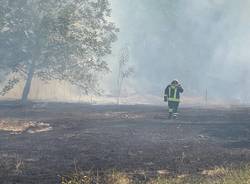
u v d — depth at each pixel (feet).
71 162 30.42
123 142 40.65
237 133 48.98
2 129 50.16
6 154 33.24
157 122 59.47
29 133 47.39
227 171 27.07
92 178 25.68
